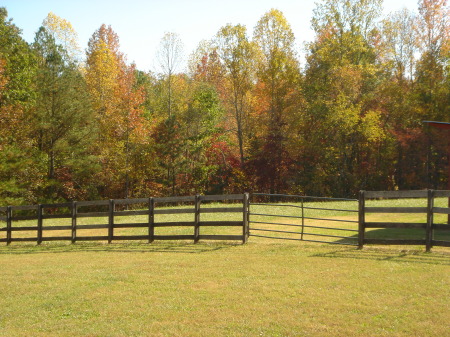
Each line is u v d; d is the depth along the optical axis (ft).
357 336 20.24
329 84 139.33
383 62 150.92
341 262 35.40
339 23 138.21
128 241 53.62
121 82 150.51
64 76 122.21
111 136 142.72
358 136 140.87
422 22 133.08
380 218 62.03
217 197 47.73
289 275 31.76
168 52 154.81
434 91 131.95
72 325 23.32
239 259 38.19
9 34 114.73
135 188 151.23
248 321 22.66
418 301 24.82
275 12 141.90
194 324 22.59
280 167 146.10
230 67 145.07
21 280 34.19
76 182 138.92
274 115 147.95
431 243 38.01
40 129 119.44
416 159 140.97
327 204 84.28
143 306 25.98
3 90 109.91
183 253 42.93
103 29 170.19
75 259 43.29
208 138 157.89
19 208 59.26
